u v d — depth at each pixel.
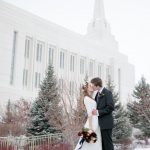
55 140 19.34
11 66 46.12
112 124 5.21
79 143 5.14
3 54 44.22
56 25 56.53
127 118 31.28
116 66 71.12
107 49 70.12
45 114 21.97
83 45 62.81
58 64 55.69
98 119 5.18
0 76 43.06
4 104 41.22
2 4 45.06
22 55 48.03
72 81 58.31
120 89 72.38
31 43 50.91
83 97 5.35
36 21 52.03
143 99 32.53
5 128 25.33
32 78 49.91
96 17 92.25
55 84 24.50
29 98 46.25
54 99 22.97
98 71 66.75
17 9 47.81
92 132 4.95
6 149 16.84
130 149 26.64
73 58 60.19
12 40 46.19
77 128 18.64
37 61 51.88
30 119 23.73
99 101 5.26
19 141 17.94
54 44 55.47
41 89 24.11
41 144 18.67
